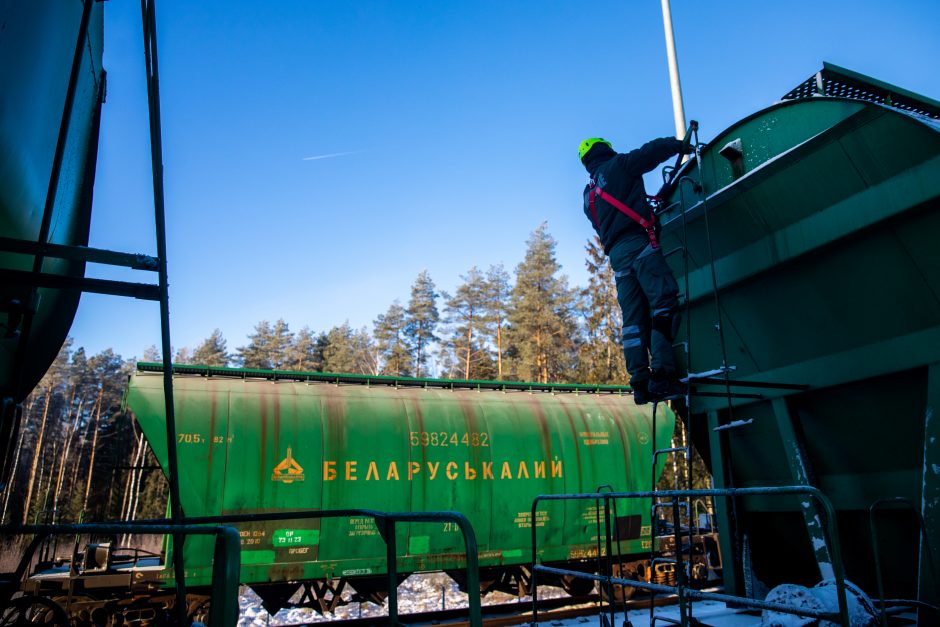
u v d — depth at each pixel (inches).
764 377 184.7
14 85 85.8
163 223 85.3
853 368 156.5
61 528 71.4
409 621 365.4
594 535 437.1
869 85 161.9
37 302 95.1
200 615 351.9
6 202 92.0
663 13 323.9
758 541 194.9
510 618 329.1
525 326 1537.9
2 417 85.8
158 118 87.1
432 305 2020.2
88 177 142.6
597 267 1497.3
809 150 148.5
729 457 201.0
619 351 1425.9
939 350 136.9
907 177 134.3
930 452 134.1
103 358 2182.6
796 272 164.7
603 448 458.6
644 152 162.7
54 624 187.6
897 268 142.7
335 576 369.7
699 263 193.9
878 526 158.7
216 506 354.3
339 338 2180.1
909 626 141.4
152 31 89.0
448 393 446.9
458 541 401.7
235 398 383.9
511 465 426.6
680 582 131.7
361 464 389.4
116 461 1790.1
